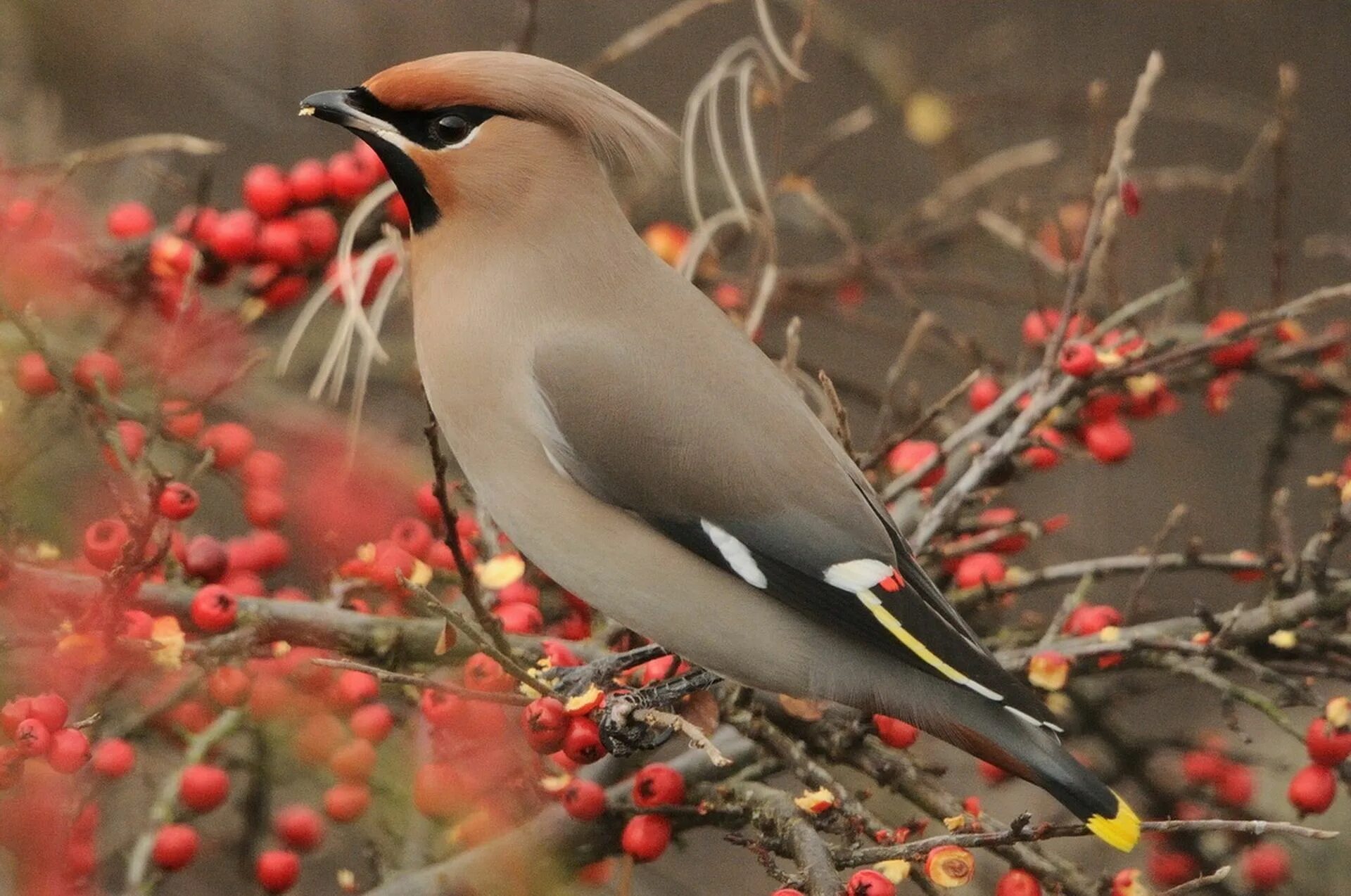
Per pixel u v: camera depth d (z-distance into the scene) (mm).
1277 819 10203
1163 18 16344
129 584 7039
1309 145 15977
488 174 7895
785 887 6820
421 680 6840
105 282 9195
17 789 7301
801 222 13062
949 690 7465
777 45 9398
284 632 7785
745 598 7660
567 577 7934
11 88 12430
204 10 13750
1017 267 13242
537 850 7934
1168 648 7844
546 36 15586
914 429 8383
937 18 16375
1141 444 14414
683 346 7879
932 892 6832
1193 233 15797
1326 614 8141
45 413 8750
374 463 10469
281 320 11922
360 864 10320
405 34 14469
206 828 10148
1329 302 9906
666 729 7676
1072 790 7113
